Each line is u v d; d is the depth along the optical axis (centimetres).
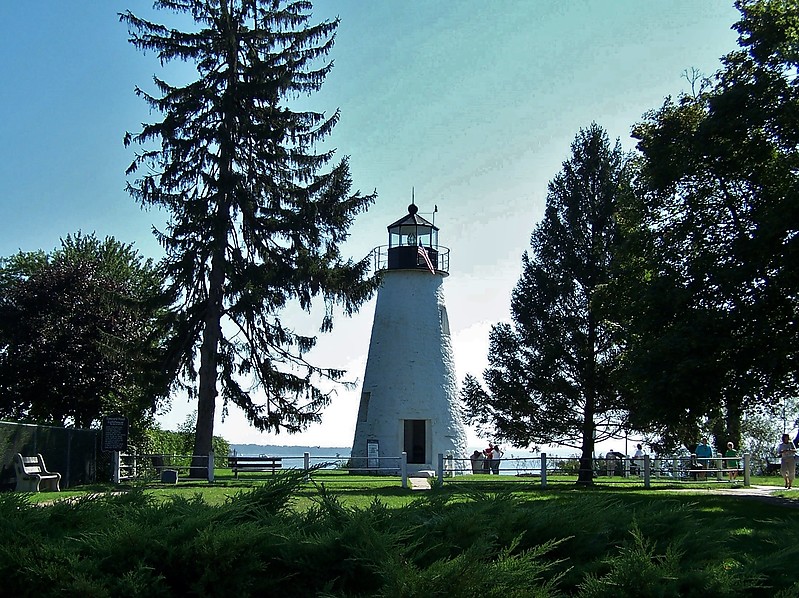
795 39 2177
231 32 3030
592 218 3219
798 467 3803
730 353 2105
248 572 650
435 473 3188
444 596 582
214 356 2981
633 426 3092
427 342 4022
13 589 627
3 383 3459
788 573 662
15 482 2259
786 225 2006
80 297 3597
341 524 711
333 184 3097
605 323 3017
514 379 3219
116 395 3472
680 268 2344
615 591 627
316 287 3017
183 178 2992
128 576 618
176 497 805
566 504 840
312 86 3123
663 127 2491
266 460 3039
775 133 2219
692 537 750
